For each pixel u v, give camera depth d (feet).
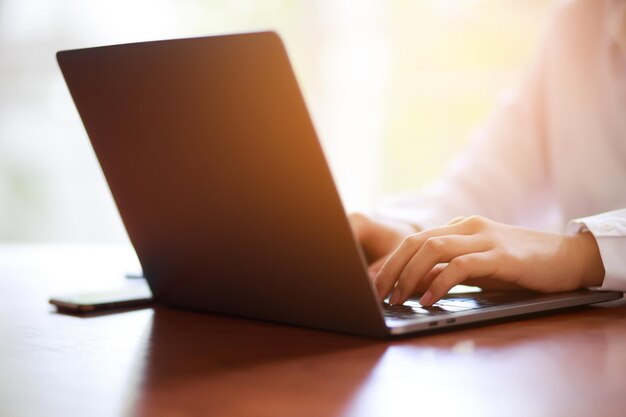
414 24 8.73
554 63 4.98
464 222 2.84
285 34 9.37
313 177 2.06
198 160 2.36
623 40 4.48
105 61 2.47
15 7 11.12
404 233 3.85
